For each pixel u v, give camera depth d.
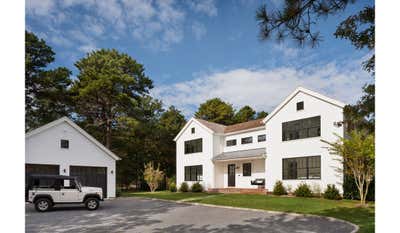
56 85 29.81
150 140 39.31
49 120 30.31
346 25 5.44
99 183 22.61
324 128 19.67
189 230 10.20
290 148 21.72
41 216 13.68
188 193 26.44
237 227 10.67
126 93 35.03
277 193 21.42
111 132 36.56
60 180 15.67
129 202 20.19
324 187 19.33
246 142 26.80
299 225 10.89
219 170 27.91
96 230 10.34
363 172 15.65
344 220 11.52
